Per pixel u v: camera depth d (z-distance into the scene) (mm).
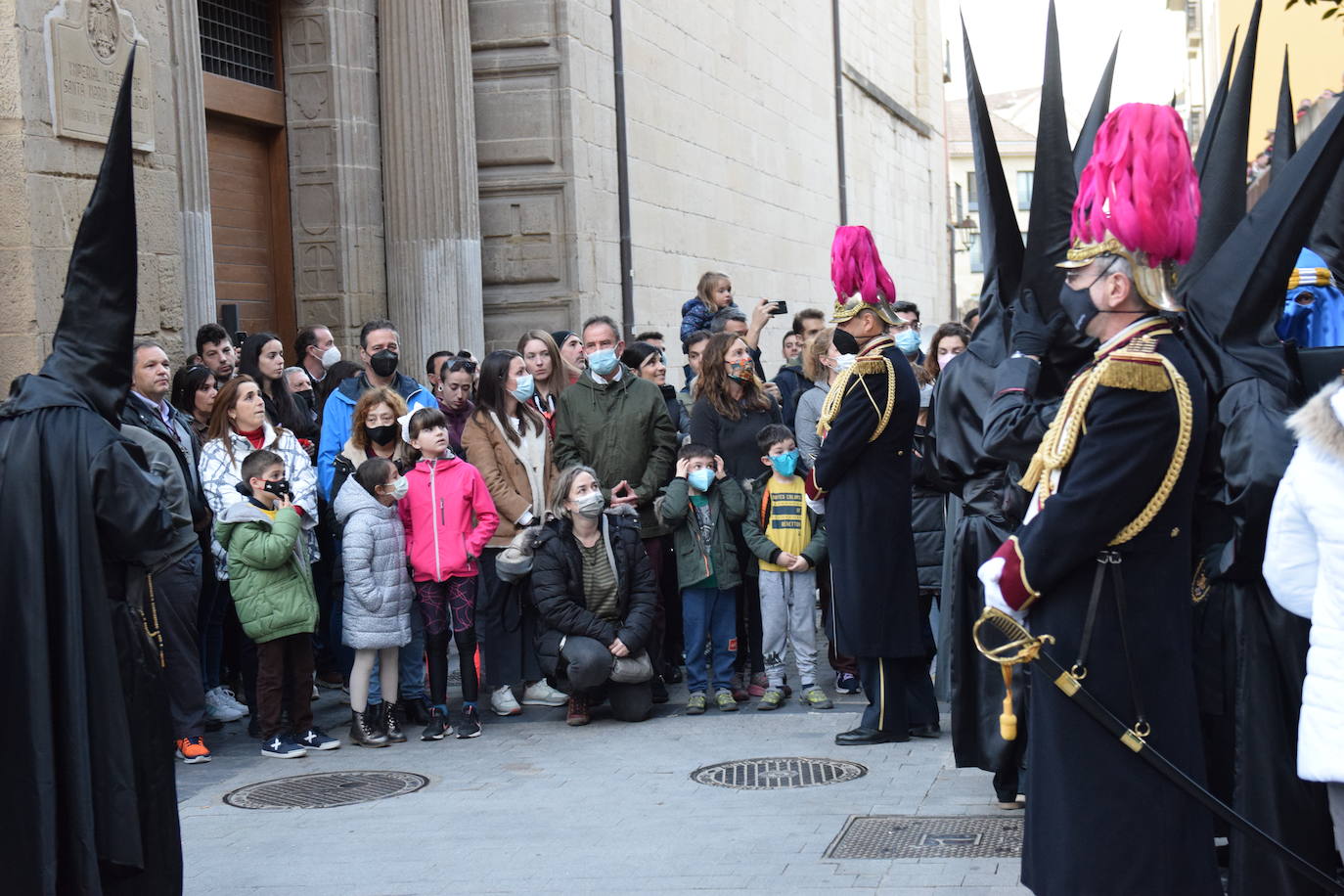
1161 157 3555
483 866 5375
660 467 8625
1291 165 4242
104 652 4305
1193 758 3594
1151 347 3555
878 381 6828
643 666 8031
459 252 13633
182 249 10125
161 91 9305
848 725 7730
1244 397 4137
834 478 6922
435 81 13312
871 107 29656
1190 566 3850
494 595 8477
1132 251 3584
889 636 6945
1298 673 4062
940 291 36844
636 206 16484
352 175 12836
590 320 8719
